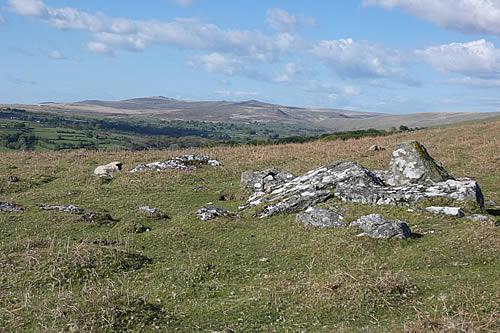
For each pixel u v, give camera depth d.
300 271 17.66
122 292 14.73
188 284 16.53
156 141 116.12
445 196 24.61
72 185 36.41
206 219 24.94
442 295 14.34
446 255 18.22
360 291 14.53
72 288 15.91
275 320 13.75
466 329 11.76
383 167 38.69
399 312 13.68
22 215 25.62
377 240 19.84
